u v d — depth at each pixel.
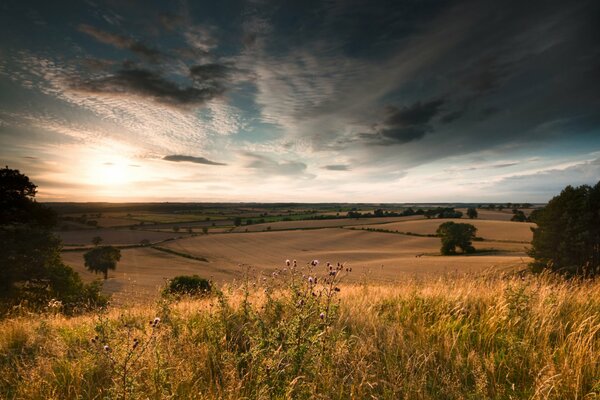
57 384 4.00
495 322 5.13
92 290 28.80
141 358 3.87
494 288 6.82
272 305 5.36
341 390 3.42
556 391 3.40
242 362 4.27
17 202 25.75
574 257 37.50
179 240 100.25
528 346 4.38
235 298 6.12
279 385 3.44
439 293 6.82
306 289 4.68
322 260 75.38
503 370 4.09
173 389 3.50
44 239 25.92
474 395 3.50
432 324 5.53
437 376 3.93
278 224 131.25
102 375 4.17
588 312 5.31
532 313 5.24
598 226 37.19
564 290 6.33
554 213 39.62
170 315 6.16
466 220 122.75
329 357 3.87
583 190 38.94
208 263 73.62
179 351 4.33
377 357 4.26
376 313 5.85
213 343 4.74
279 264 70.69
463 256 70.56
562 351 4.17
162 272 63.22
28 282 26.27
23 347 5.44
